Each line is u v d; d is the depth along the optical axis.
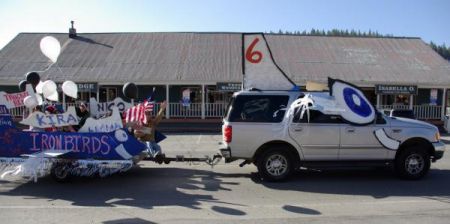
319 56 27.17
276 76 9.27
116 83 23.83
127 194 7.51
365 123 8.43
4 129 8.36
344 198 7.21
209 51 27.52
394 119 8.72
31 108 9.18
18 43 28.33
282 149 8.41
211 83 23.91
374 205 6.74
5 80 23.72
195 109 24.70
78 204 6.84
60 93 23.59
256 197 7.29
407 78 24.53
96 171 8.48
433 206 6.67
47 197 7.30
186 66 25.34
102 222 5.86
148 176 9.09
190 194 7.51
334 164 8.45
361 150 8.45
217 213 6.30
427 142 8.64
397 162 8.62
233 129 8.35
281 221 5.88
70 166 8.22
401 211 6.37
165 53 27.08
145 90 25.52
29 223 5.80
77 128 8.95
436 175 9.20
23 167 7.88
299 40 29.75
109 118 8.41
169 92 25.58
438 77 24.81
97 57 26.28
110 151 8.34
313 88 10.03
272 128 8.34
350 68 25.62
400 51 28.61
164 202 6.97
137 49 27.56
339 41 29.88
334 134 8.37
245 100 8.51
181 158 8.98
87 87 23.67
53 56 10.28
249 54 9.30
